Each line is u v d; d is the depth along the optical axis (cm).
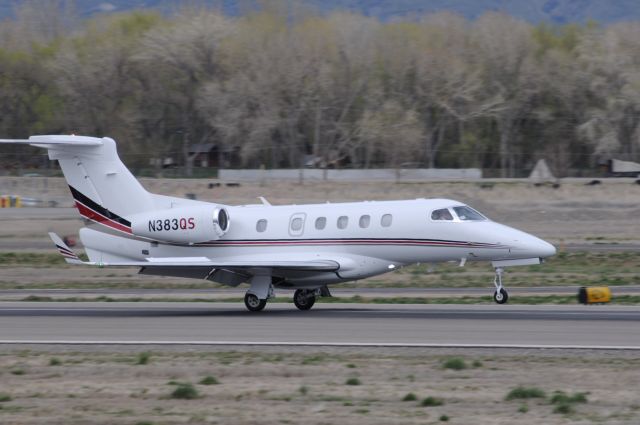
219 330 8350
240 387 5856
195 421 5003
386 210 9962
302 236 10112
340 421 4922
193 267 9875
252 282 10019
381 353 6994
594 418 4909
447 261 9875
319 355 6944
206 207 10381
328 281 9906
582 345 7088
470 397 5450
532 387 5691
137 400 5556
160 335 8131
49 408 5394
